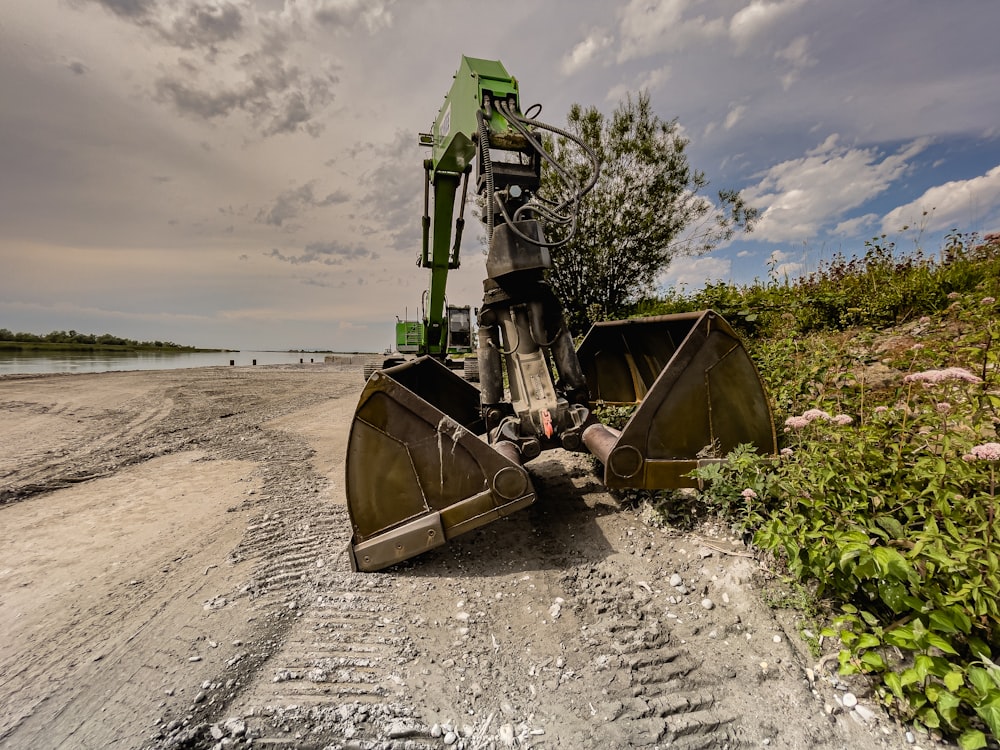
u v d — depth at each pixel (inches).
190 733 76.2
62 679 90.5
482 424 212.2
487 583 118.2
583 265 417.4
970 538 79.5
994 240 201.3
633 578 115.0
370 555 121.4
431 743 74.7
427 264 316.2
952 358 144.6
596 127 400.2
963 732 68.7
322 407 446.0
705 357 123.4
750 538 119.0
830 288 286.4
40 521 172.4
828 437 124.5
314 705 81.7
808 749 70.6
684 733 74.5
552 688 85.0
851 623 87.7
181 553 142.9
